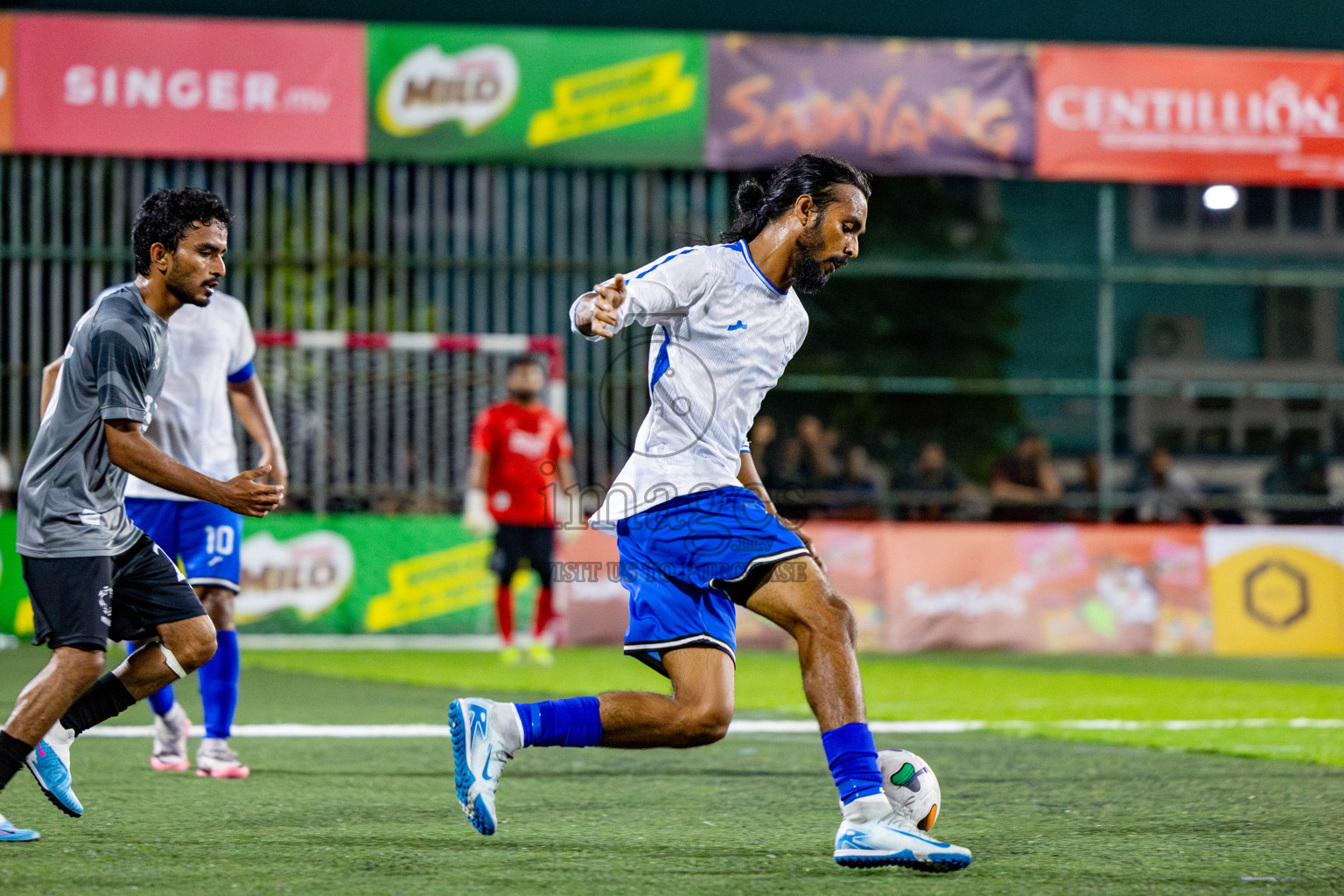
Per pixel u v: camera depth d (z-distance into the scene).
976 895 7.78
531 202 30.39
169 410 12.29
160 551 9.75
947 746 14.70
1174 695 20.39
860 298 39.62
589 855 8.90
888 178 39.88
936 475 31.50
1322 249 40.78
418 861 8.66
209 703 12.28
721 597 8.92
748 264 8.89
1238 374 40.59
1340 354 40.59
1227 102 28.64
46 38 26.77
